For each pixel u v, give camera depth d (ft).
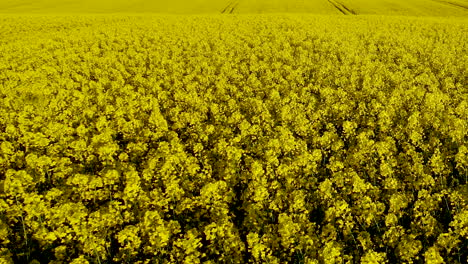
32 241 34.53
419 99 67.26
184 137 57.88
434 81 79.05
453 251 30.04
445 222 35.83
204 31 135.95
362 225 33.04
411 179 40.19
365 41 120.98
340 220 32.09
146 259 29.58
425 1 231.71
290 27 140.46
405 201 35.29
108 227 33.42
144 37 130.11
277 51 104.58
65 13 224.94
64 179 44.37
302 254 29.81
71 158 51.88
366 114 62.64
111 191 40.63
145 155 52.80
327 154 51.06
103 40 126.52
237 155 44.75
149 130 55.31
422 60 97.09
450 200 35.60
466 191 36.04
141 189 37.83
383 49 110.11
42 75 89.04
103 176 40.42
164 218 37.73
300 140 49.08
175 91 77.10
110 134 54.19
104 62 98.84
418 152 48.52
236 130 59.72
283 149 48.29
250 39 120.57
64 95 73.10
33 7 260.42
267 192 35.91
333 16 171.94
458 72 84.17
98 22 173.06
